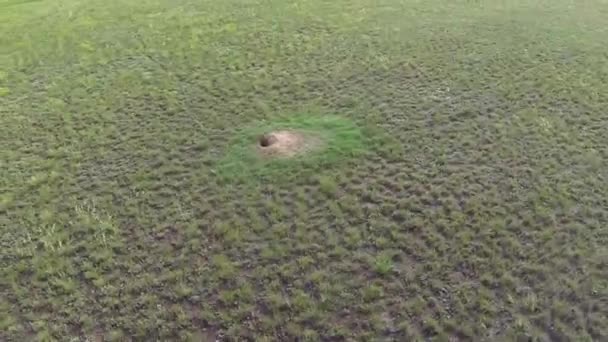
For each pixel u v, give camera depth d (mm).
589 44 25344
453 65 23688
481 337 12383
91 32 29297
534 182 16547
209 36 27859
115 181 17641
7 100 22938
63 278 14242
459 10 30094
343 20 28984
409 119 19922
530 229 14945
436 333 12523
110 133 20219
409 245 14625
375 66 23922
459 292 13344
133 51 26734
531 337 12305
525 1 31719
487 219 15297
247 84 23062
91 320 13188
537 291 13297
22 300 13734
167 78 23969
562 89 21531
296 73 23734
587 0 32062
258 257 14539
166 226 15664
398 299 13273
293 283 13812
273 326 12844
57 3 34875
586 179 16578
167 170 17969
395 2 31609
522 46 25266
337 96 21750
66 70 25281
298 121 20094
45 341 12734
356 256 14406
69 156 19031
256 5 31859
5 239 15531
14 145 19844
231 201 16422
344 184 16781
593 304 12914
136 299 13609
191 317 13117
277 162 17766
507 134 18812
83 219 16031
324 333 12664
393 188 16547
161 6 32688
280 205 16141
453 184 16578
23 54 27219
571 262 13953
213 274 14141
